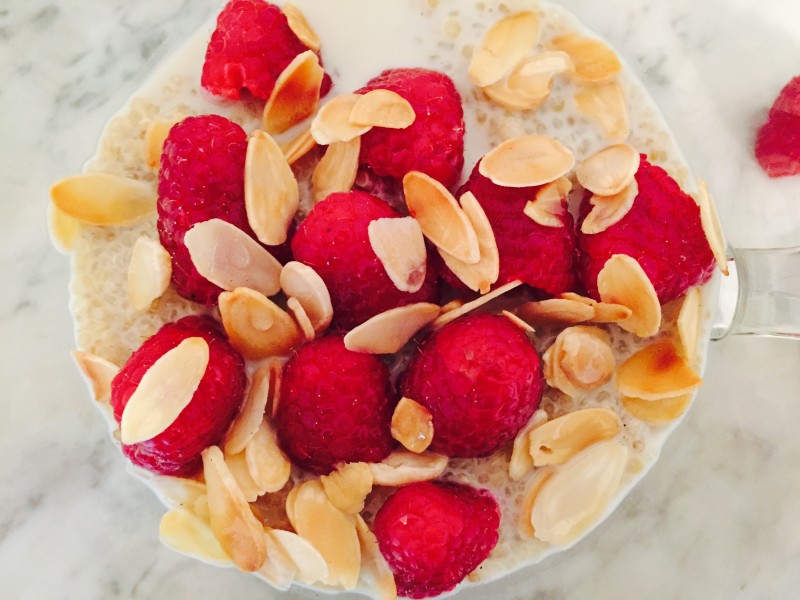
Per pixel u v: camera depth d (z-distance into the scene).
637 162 0.15
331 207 0.14
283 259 0.15
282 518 0.15
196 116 0.15
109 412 0.16
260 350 0.15
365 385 0.14
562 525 0.15
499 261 0.15
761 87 0.21
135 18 0.21
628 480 0.16
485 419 0.14
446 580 0.14
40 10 0.21
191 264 0.15
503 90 0.16
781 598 0.20
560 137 0.16
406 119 0.15
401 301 0.15
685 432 0.20
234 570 0.20
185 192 0.15
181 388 0.14
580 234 0.15
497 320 0.14
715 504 0.20
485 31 0.17
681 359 0.15
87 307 0.16
